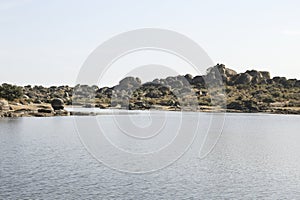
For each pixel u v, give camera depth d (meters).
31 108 181.62
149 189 44.28
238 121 181.62
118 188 44.38
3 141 89.38
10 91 199.50
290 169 58.03
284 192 44.03
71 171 53.44
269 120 192.75
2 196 40.25
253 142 96.75
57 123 140.12
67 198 39.88
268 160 66.62
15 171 53.00
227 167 59.16
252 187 46.19
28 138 96.25
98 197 40.47
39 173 51.75
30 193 41.53
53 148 77.81
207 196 41.88
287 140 102.75
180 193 42.81
